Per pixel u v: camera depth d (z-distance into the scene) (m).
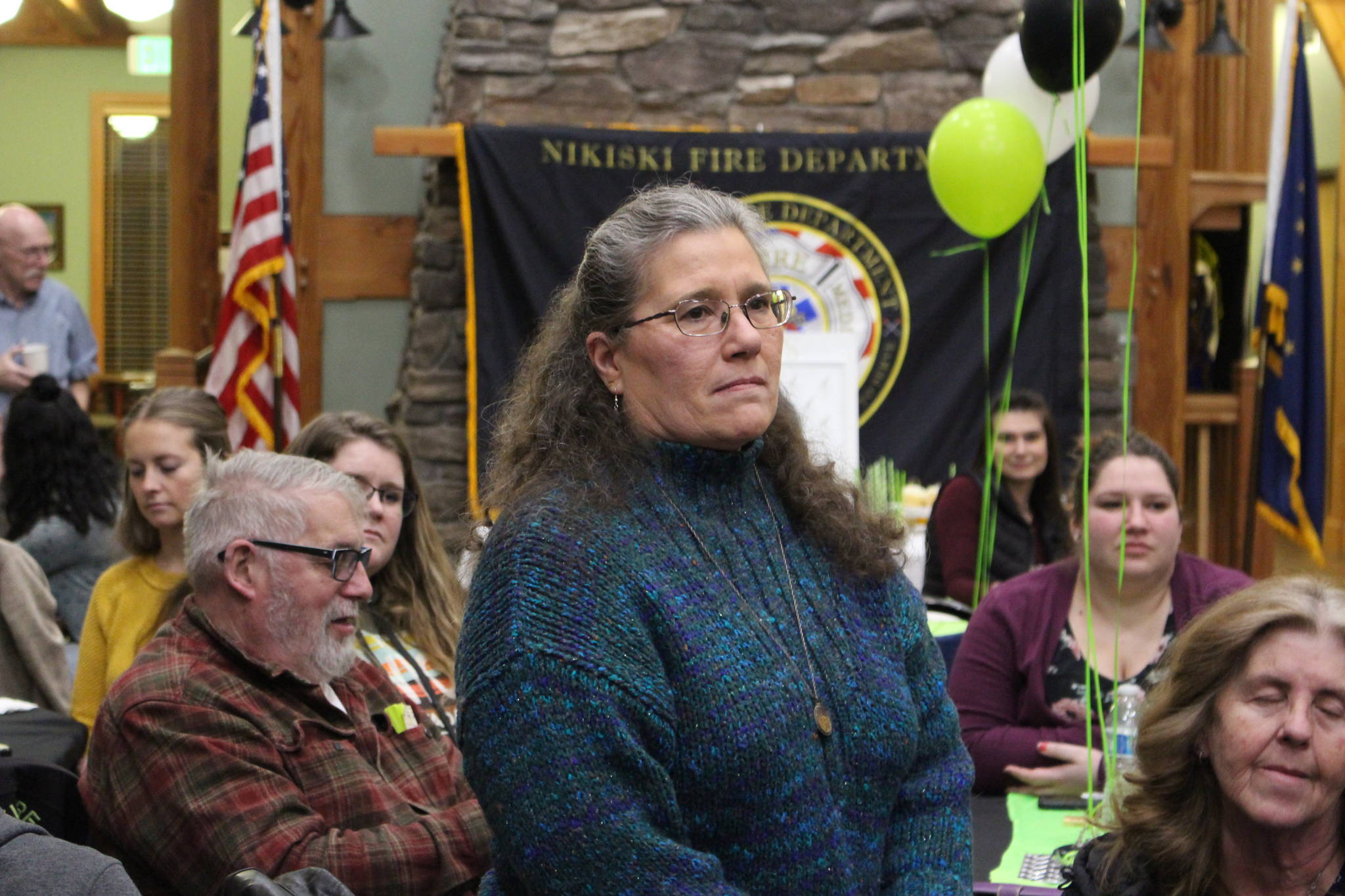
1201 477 8.88
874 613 2.05
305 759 2.74
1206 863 2.40
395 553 3.61
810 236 8.29
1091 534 3.62
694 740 1.78
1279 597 2.35
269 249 7.41
